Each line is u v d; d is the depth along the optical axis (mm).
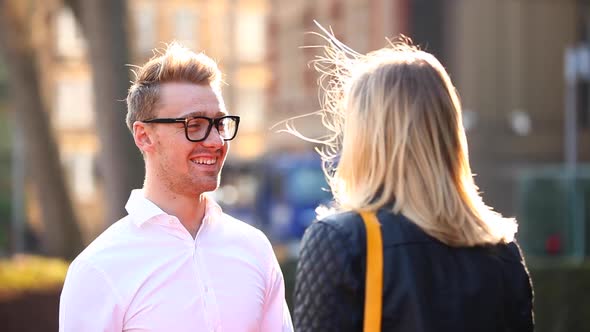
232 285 4469
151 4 70500
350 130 4375
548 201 21078
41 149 20938
